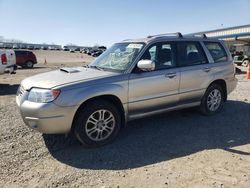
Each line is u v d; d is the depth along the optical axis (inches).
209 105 264.5
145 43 221.0
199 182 150.1
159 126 238.4
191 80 239.8
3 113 284.2
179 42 240.1
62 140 207.6
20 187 147.1
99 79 193.6
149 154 185.0
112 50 242.8
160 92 220.4
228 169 164.6
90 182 150.9
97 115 193.8
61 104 178.4
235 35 1886.1
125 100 202.7
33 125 182.9
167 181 151.3
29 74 730.8
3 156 181.9
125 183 149.5
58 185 148.4
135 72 207.6
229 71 272.1
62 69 219.6
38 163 173.0
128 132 224.5
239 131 228.7
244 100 339.9
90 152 188.1
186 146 198.1
